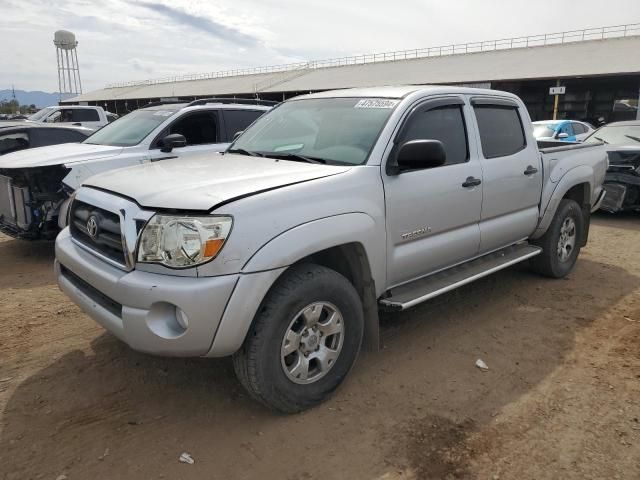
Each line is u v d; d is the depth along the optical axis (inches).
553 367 147.8
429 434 116.9
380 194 135.3
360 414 124.2
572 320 181.0
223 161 147.3
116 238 117.1
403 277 148.6
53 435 115.1
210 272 106.1
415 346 160.1
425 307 191.8
